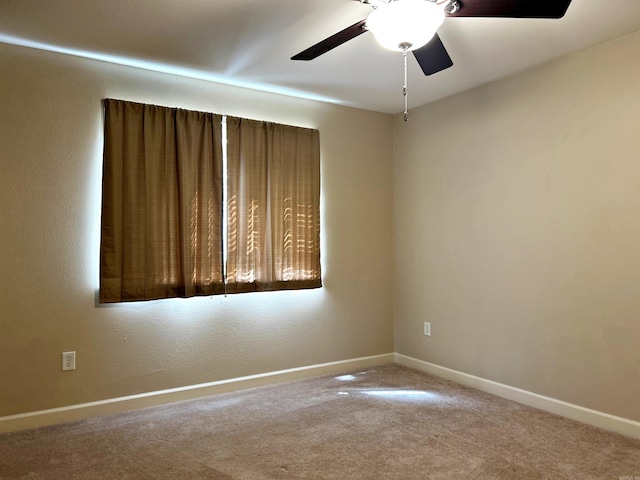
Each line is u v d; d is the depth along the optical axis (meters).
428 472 2.25
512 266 3.27
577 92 2.89
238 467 2.29
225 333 3.44
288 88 3.56
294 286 3.69
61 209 2.88
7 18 2.43
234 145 3.44
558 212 3.00
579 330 2.89
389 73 3.23
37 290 2.82
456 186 3.69
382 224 4.25
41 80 2.83
